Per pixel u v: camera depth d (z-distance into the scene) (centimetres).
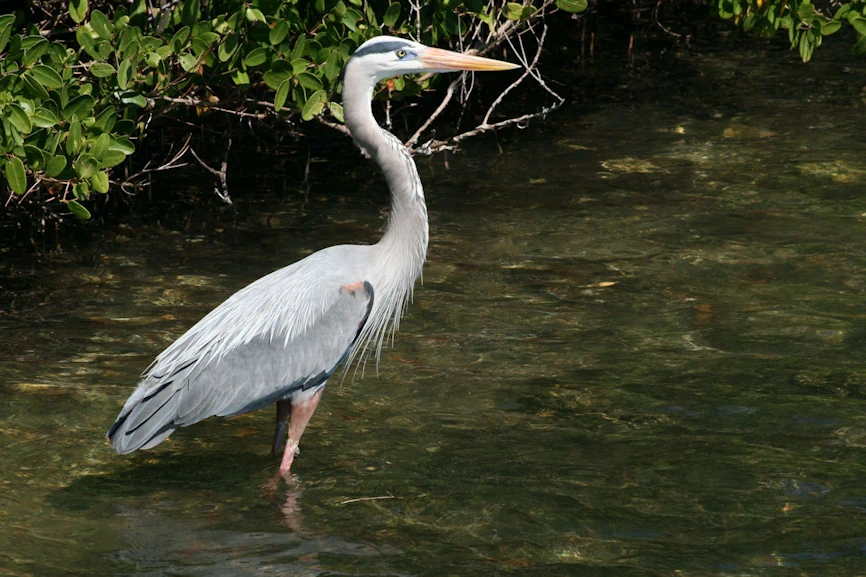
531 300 1257
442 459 912
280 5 1380
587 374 1070
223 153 1858
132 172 1745
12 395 1029
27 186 1438
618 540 778
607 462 898
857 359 1087
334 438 959
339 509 835
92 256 1416
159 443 910
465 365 1097
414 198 970
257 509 838
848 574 725
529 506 830
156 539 788
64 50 1308
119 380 1066
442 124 2016
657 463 894
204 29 1368
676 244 1426
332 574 735
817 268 1334
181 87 1460
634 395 1023
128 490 870
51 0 1534
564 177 1722
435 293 1280
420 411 1004
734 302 1238
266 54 1372
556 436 948
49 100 1261
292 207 1609
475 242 1446
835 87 2250
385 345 1147
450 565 746
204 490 872
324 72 1405
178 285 1312
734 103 2145
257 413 1046
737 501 830
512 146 1897
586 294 1271
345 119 966
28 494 857
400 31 1518
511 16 1552
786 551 756
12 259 1406
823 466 883
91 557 760
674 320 1194
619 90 2255
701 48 2619
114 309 1243
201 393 893
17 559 754
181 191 1686
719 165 1764
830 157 1795
